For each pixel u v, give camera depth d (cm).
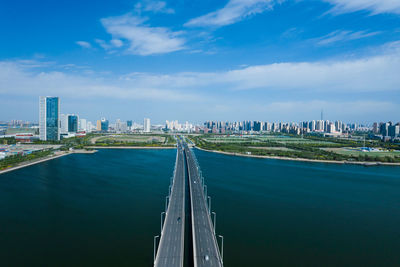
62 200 19850
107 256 12262
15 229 14875
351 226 16162
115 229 14988
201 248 12194
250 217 17225
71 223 15750
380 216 17838
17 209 17862
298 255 12744
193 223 14588
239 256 12538
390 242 14200
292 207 19312
